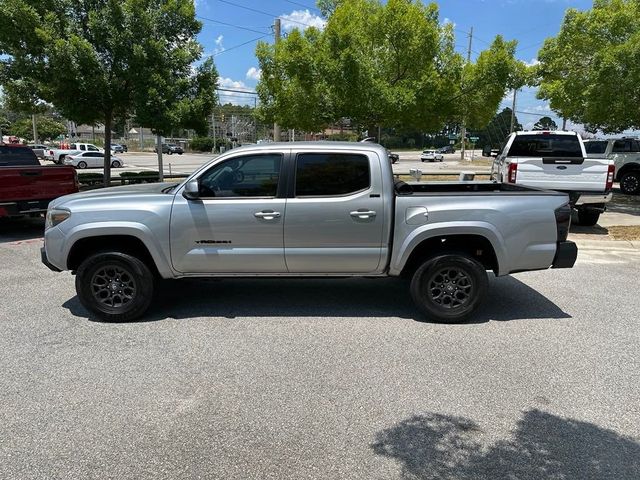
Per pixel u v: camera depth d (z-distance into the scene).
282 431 3.29
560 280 7.10
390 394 3.77
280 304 5.92
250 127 80.44
